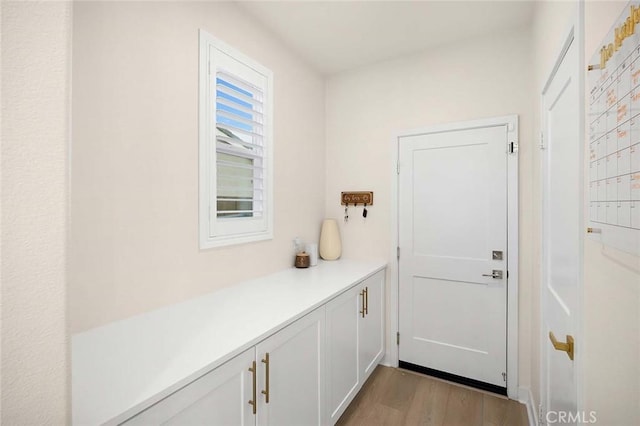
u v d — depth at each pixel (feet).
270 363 4.14
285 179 7.73
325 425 5.46
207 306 4.94
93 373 2.99
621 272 2.18
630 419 2.03
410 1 6.11
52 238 1.61
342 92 9.21
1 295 1.45
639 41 1.85
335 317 5.86
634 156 1.92
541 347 5.41
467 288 7.53
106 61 4.13
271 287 6.06
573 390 3.33
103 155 4.11
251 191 6.82
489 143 7.27
